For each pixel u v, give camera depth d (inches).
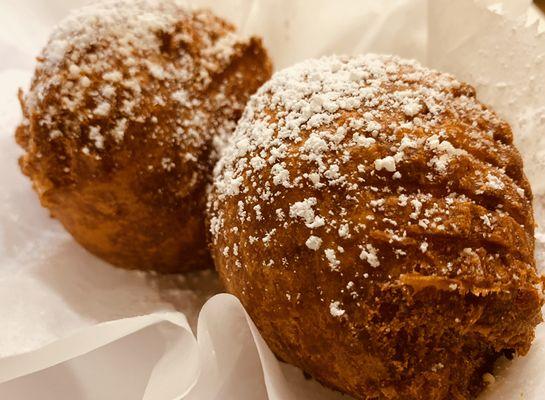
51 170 6.2
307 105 5.4
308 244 4.9
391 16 7.8
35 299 6.5
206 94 6.4
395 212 4.8
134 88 6.1
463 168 4.9
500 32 6.8
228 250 5.5
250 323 5.4
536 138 6.2
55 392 5.7
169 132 6.1
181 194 6.2
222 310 5.5
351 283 4.7
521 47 6.6
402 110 5.2
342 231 4.8
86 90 6.0
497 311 4.8
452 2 7.2
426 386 4.9
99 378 5.7
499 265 4.7
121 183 6.1
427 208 4.8
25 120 6.5
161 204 6.2
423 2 7.6
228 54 6.6
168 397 5.4
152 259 6.7
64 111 6.0
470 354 5.0
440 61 7.3
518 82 6.5
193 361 5.5
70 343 5.5
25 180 7.3
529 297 4.8
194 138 6.2
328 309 4.8
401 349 4.8
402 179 4.9
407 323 4.7
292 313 5.0
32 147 6.2
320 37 8.1
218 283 7.0
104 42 6.2
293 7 8.2
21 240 7.1
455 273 4.6
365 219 4.8
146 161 6.1
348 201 4.9
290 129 5.4
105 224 6.4
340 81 5.5
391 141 5.0
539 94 6.3
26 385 5.7
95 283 6.8
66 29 6.4
